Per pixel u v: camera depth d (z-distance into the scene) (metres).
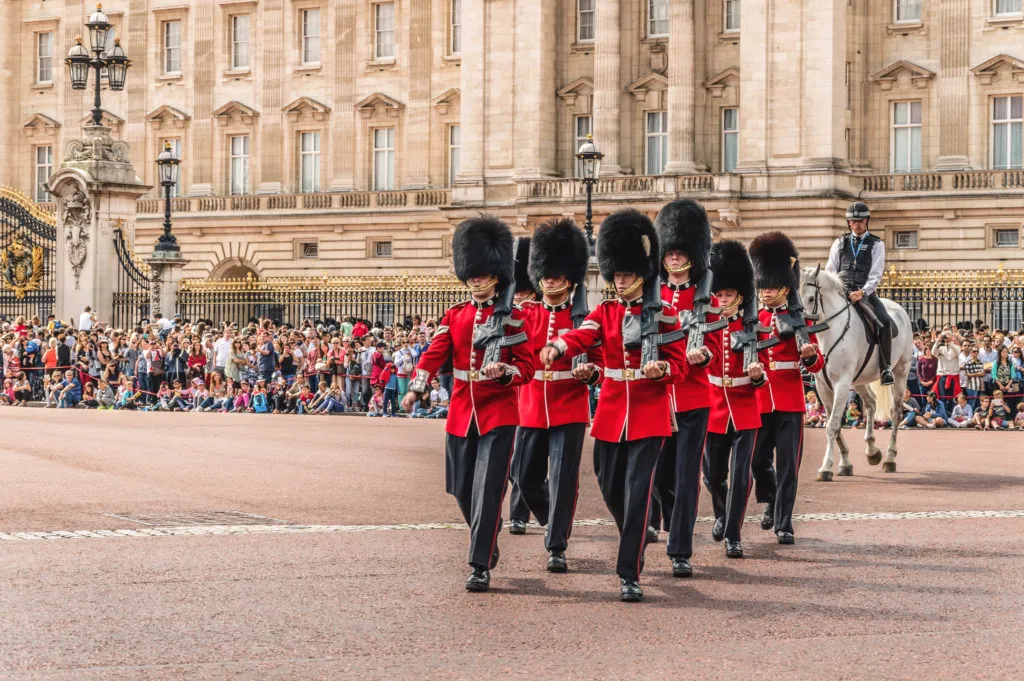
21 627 23.28
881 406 50.78
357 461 50.31
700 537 33.97
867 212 48.38
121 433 62.03
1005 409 71.62
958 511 38.16
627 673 20.92
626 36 136.38
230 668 21.06
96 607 24.83
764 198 124.88
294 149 154.62
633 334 26.97
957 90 125.69
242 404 84.88
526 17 137.25
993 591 26.97
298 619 24.19
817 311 45.28
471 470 28.17
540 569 29.22
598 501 40.06
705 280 30.31
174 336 87.50
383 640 22.80
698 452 28.75
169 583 26.95
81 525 33.91
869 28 129.38
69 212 90.75
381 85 150.50
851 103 128.50
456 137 147.12
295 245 152.50
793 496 32.91
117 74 92.12
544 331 29.28
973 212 123.62
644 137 136.12
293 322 98.88
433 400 79.31
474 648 22.36
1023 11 123.88
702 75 133.50
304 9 154.62
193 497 39.44
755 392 31.61
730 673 20.94
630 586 26.08
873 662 21.61
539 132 136.75
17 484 41.81
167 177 93.00
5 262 95.06
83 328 89.06
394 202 147.12
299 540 32.06
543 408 28.88
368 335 82.25
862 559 30.58
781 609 25.38
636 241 27.22
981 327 78.06
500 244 28.02
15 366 91.69
